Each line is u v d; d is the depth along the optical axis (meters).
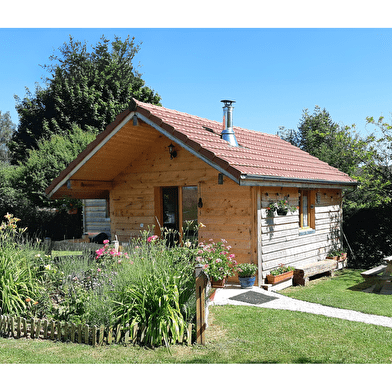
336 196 14.54
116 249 7.84
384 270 10.91
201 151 8.75
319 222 13.18
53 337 6.05
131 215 12.05
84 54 31.88
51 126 26.38
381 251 14.60
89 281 7.42
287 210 10.49
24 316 6.82
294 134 24.00
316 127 22.64
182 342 5.85
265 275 9.88
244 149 10.83
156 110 10.28
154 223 11.56
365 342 5.96
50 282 7.56
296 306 8.10
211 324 6.82
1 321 6.38
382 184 13.71
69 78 28.09
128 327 5.85
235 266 9.40
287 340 6.02
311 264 11.88
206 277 5.79
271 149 13.05
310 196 12.81
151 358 5.27
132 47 33.31
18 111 28.50
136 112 9.61
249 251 9.67
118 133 10.11
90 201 19.20
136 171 11.89
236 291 9.25
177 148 11.01
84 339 5.89
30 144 27.38
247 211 9.70
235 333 6.34
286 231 10.95
